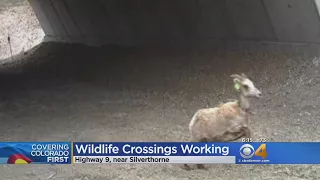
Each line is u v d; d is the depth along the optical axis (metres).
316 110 10.30
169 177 7.27
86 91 15.27
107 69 18.41
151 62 17.30
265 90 12.08
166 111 11.86
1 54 35.84
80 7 23.48
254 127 9.70
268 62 13.49
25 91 15.99
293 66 12.70
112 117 11.62
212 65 14.85
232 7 14.60
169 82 14.82
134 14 19.94
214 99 12.34
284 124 9.80
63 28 27.06
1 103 14.10
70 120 11.56
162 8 17.91
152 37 19.67
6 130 10.79
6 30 37.38
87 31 24.73
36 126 11.09
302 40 13.06
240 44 15.20
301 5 12.27
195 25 16.86
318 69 12.05
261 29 14.23
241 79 7.17
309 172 7.27
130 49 20.36
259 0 13.37
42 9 27.86
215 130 7.15
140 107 12.54
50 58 24.19
